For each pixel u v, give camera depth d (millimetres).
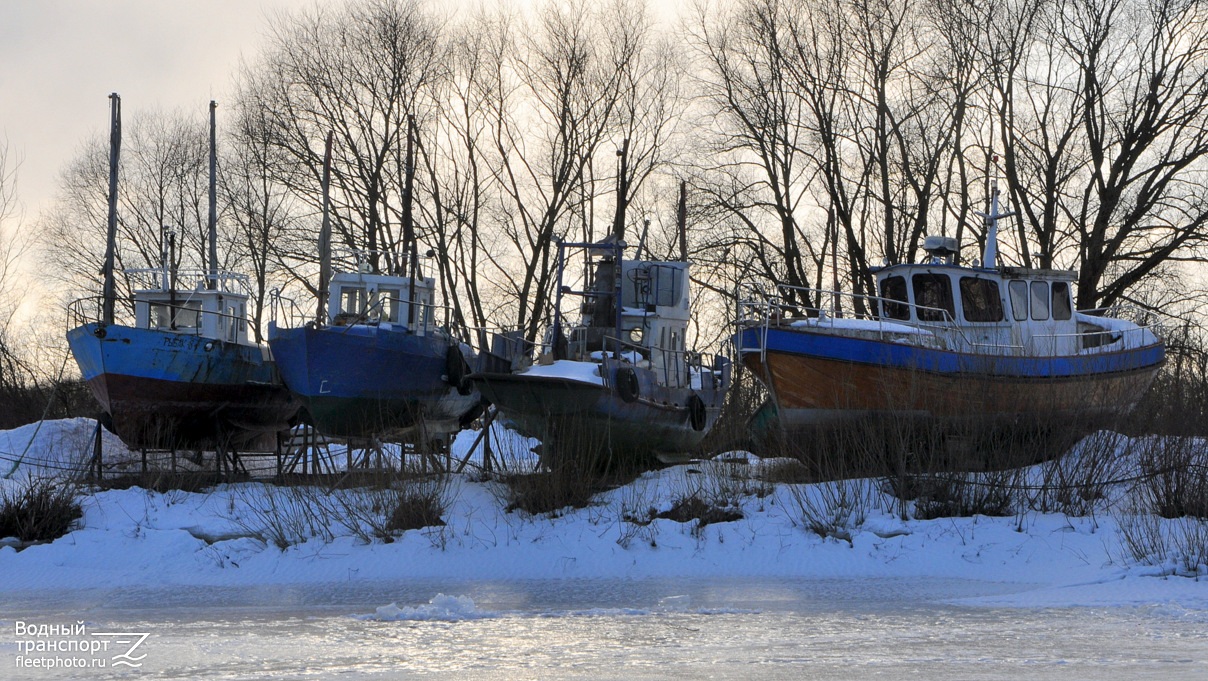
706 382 28547
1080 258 34969
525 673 11977
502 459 25203
